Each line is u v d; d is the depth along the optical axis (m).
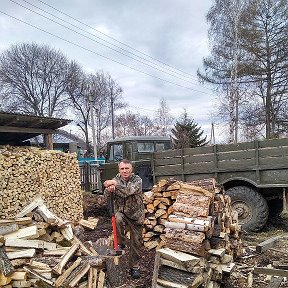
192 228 3.94
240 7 20.48
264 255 5.07
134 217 4.09
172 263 3.66
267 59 22.48
